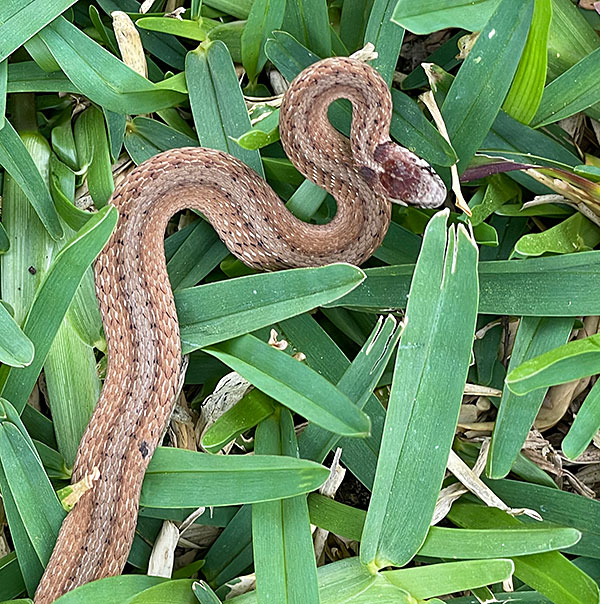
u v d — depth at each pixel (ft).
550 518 0.76
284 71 0.77
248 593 0.74
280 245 0.74
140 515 0.76
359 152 0.73
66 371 0.76
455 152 0.75
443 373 0.71
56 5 0.74
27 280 0.77
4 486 0.72
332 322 0.80
